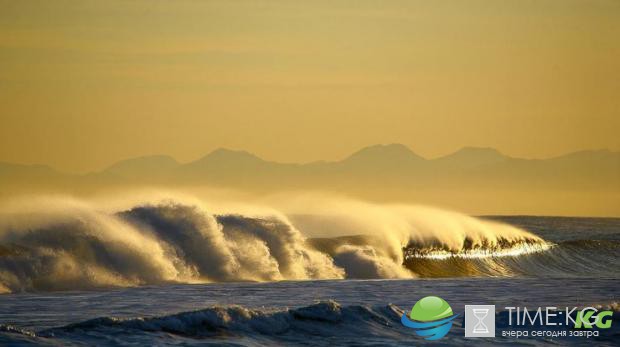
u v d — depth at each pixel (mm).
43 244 154250
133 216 166250
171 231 166625
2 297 137750
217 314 108000
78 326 102562
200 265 165750
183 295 141625
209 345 101188
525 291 155625
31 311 124188
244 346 102125
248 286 155250
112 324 103688
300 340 106688
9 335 98125
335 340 107250
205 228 168375
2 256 148375
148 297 138875
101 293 143250
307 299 139250
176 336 103312
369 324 113438
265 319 109562
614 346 111375
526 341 111625
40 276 148875
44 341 97688
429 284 163625
